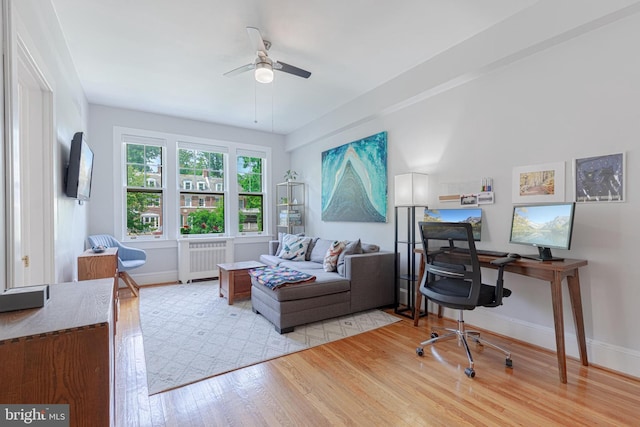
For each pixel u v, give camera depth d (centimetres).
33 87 209
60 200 242
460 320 246
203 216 521
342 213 464
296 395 185
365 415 167
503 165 270
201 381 201
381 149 392
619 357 207
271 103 430
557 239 212
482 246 285
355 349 248
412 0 223
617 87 206
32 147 211
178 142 494
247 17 241
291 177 564
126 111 454
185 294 411
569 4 213
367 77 350
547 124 241
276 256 482
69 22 244
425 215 333
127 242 452
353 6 229
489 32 258
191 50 290
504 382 199
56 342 78
